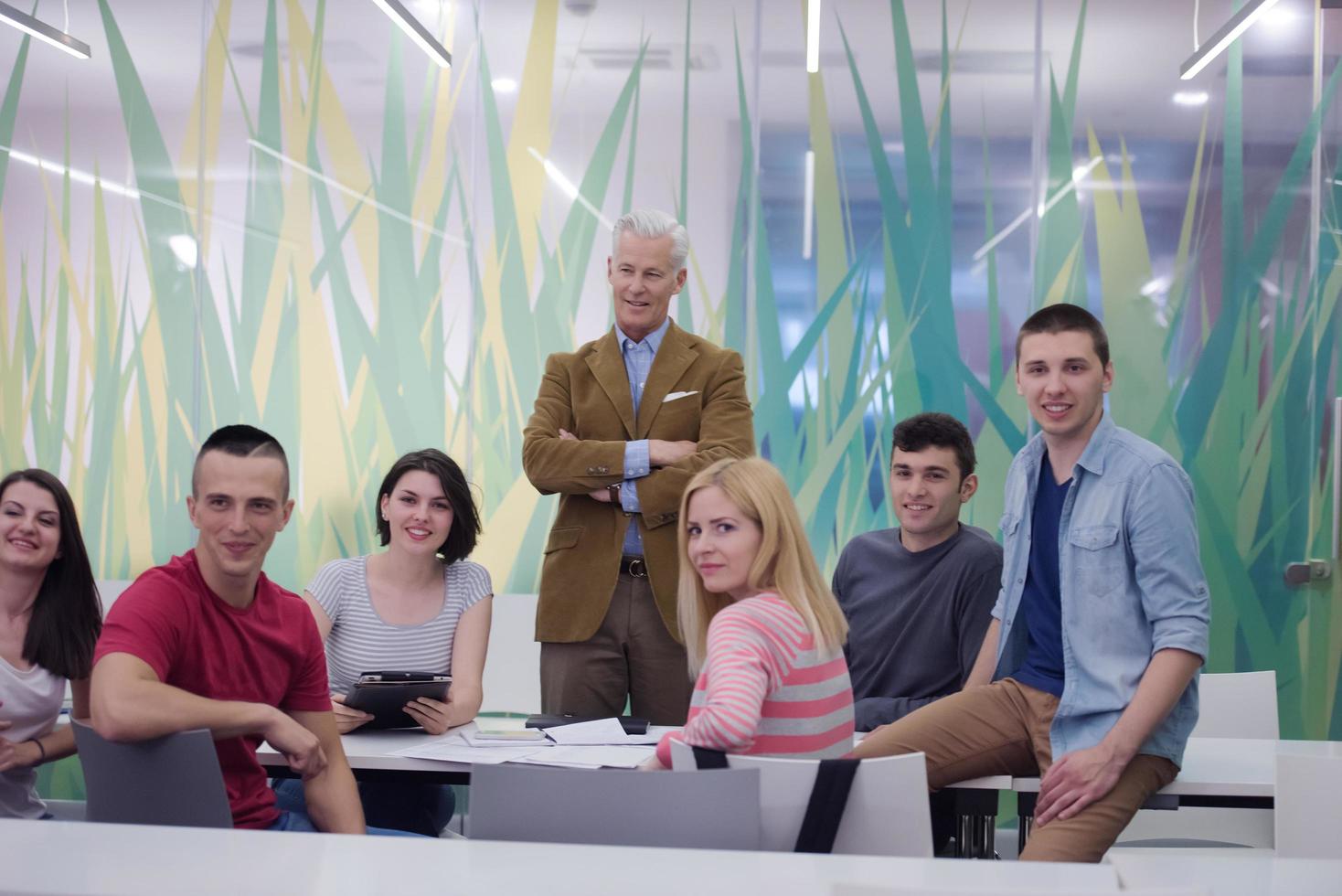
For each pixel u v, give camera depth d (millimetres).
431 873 1194
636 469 2943
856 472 4508
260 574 2213
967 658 2881
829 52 4590
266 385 4715
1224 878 1310
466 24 4719
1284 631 4340
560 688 2986
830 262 4559
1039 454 2539
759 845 1438
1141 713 2191
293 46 4758
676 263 3133
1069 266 4488
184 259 4754
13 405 4762
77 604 2582
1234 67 4473
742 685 1800
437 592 3010
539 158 4676
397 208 4715
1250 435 4402
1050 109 4512
